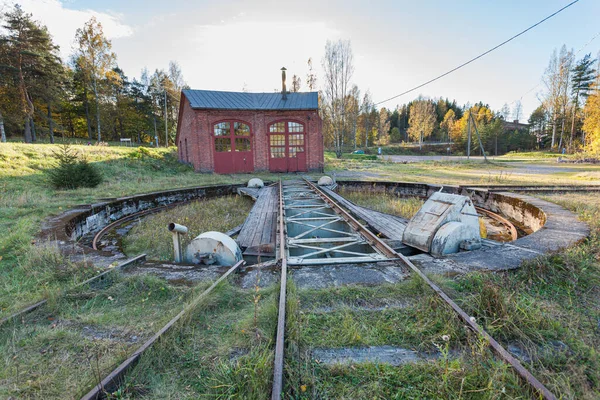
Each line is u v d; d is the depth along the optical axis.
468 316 2.37
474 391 1.68
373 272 3.50
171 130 54.47
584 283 3.10
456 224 4.21
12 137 36.59
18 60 27.22
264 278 3.40
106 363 1.97
